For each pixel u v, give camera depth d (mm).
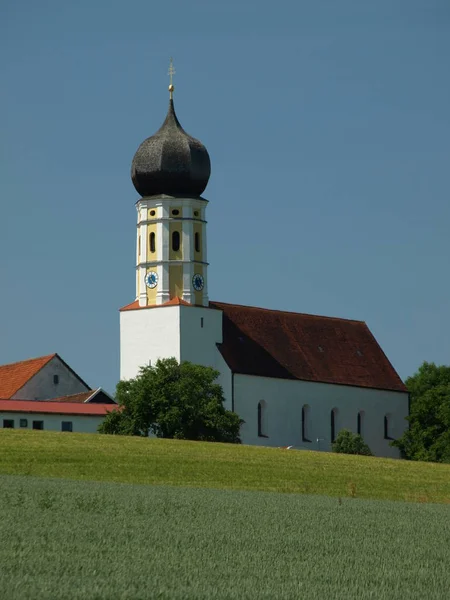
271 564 95062
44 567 89438
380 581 89812
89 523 113562
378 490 187625
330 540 109875
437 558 102000
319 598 83188
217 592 83625
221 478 192875
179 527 114125
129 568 90625
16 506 125062
